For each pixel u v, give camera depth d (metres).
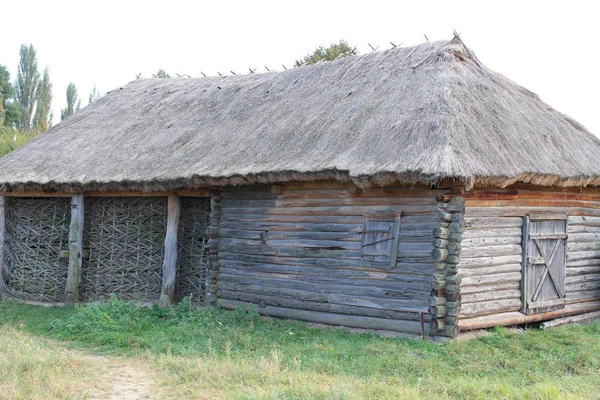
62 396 6.63
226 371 7.63
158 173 12.40
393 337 9.84
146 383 7.39
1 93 43.91
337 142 10.71
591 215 12.48
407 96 11.14
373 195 10.44
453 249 9.55
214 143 12.79
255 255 11.93
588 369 8.27
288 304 11.34
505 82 12.80
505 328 10.54
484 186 9.79
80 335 9.97
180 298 13.30
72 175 13.66
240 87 15.29
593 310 12.48
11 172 14.62
